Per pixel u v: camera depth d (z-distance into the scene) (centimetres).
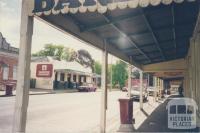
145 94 2844
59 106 1936
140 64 1912
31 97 2714
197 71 933
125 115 1008
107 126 1173
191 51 1091
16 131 605
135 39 1031
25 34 609
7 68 3569
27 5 606
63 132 986
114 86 8394
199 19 727
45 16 606
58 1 549
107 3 509
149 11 687
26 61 612
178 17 769
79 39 791
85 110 1741
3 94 2750
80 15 686
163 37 1040
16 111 609
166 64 1939
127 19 734
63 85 4722
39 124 1135
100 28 823
